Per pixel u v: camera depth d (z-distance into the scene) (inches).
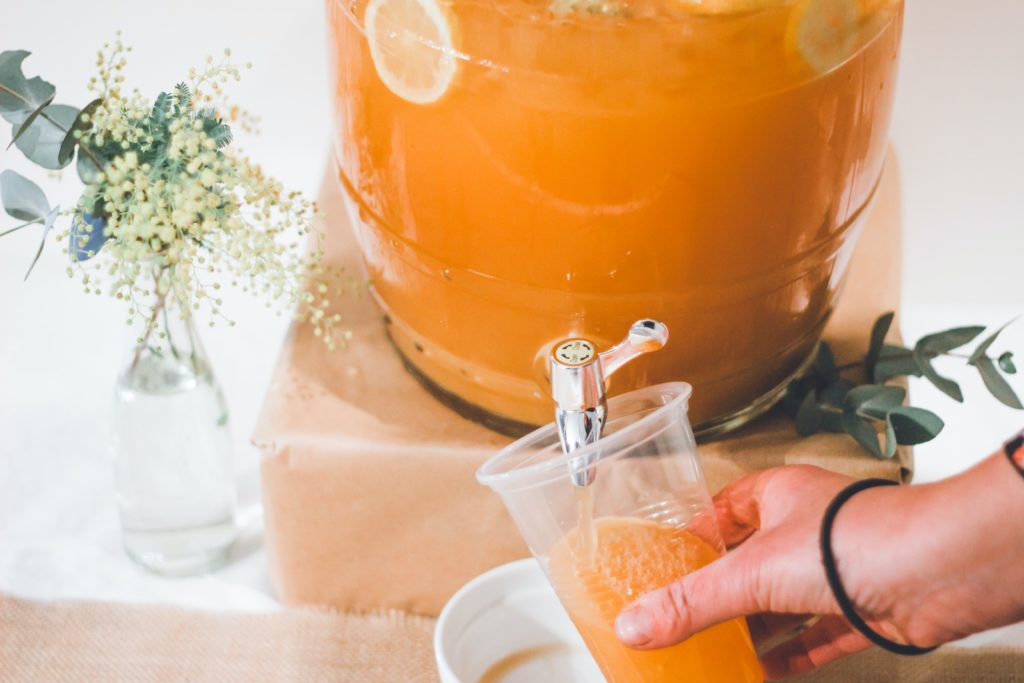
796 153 27.4
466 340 30.4
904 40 57.1
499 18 26.2
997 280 47.1
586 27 25.9
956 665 32.8
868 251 36.7
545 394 30.5
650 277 28.1
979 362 32.0
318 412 33.0
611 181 26.9
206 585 35.5
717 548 28.4
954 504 26.4
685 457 27.6
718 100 26.4
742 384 31.2
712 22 25.8
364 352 34.5
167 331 32.9
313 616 34.6
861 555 26.9
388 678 33.2
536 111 26.6
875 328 33.0
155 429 33.6
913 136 53.4
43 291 45.4
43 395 41.5
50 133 30.1
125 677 33.0
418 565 34.0
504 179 27.4
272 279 30.8
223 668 33.3
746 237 28.0
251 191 30.3
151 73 53.0
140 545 35.3
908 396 33.6
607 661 28.0
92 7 55.8
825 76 27.0
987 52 56.6
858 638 30.6
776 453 31.9
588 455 26.4
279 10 56.0
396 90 27.9
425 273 29.8
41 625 34.2
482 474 27.2
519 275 28.4
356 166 30.3
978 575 26.5
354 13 28.4
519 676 31.1
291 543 33.9
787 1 26.0
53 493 38.2
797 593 27.4
